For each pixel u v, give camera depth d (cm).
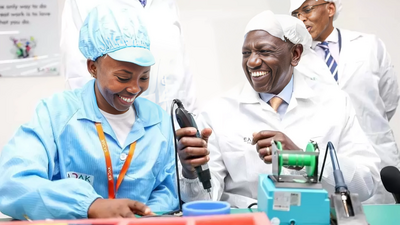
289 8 251
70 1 183
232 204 155
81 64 177
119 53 113
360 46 226
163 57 190
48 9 271
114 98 118
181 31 208
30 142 114
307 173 94
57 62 274
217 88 255
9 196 105
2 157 112
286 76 160
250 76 159
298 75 168
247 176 156
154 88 184
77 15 180
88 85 128
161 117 135
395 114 248
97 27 117
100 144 120
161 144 129
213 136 163
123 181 121
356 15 252
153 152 126
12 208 104
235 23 253
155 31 191
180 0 252
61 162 119
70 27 180
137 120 126
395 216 104
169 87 189
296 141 157
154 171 127
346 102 169
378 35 253
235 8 253
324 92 172
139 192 122
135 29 117
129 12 120
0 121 275
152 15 194
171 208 125
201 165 113
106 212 95
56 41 273
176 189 129
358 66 221
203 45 254
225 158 159
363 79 220
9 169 108
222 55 254
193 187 122
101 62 117
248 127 162
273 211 87
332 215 90
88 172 119
